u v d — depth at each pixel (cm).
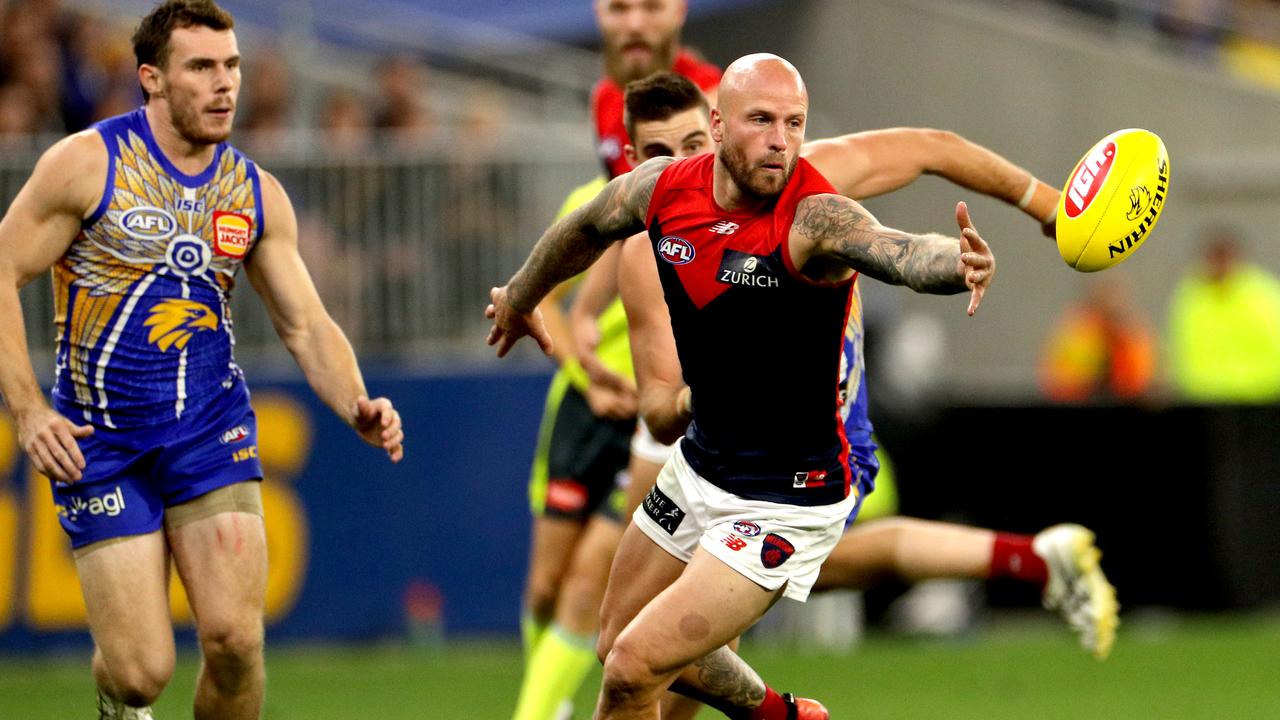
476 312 4031
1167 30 6569
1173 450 4238
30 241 1855
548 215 4056
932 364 4038
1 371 1828
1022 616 4431
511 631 3856
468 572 3856
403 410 3875
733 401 1681
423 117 4750
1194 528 4228
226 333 1959
